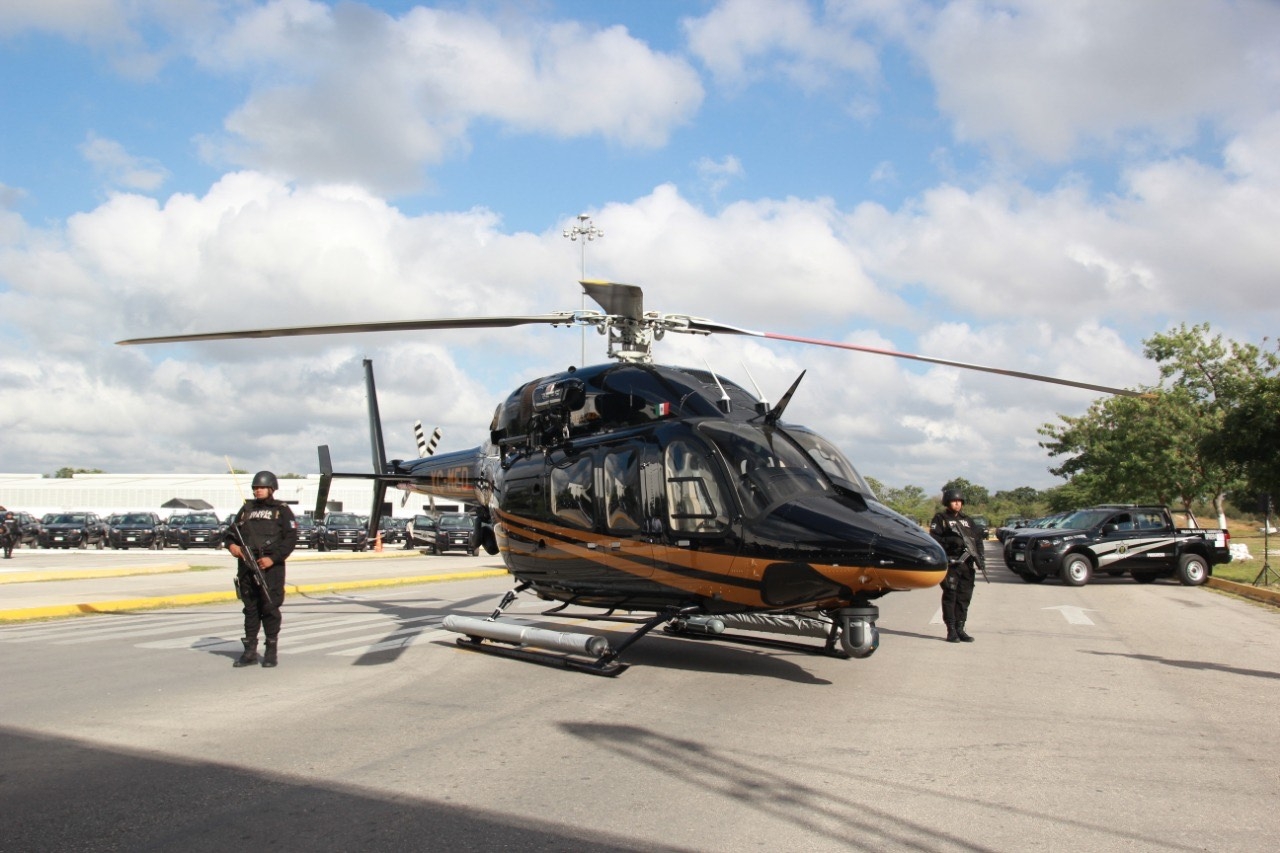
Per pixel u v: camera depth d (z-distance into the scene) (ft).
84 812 14.80
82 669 28.17
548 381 34.19
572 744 19.30
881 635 37.91
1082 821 14.82
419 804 15.30
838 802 15.58
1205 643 36.17
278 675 27.30
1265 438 75.72
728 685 26.17
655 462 28.81
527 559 33.94
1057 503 186.19
